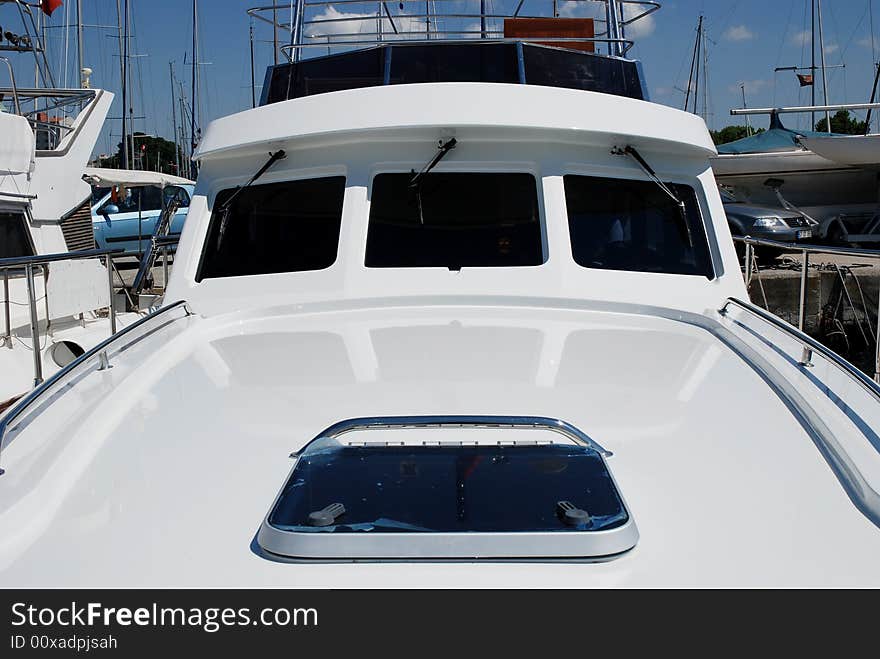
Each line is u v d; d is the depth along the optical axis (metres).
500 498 1.64
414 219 3.57
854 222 13.49
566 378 2.48
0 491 1.81
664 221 3.70
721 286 3.59
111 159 30.83
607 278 3.47
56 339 6.47
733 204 13.61
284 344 2.91
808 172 14.16
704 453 1.97
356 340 2.92
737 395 2.37
